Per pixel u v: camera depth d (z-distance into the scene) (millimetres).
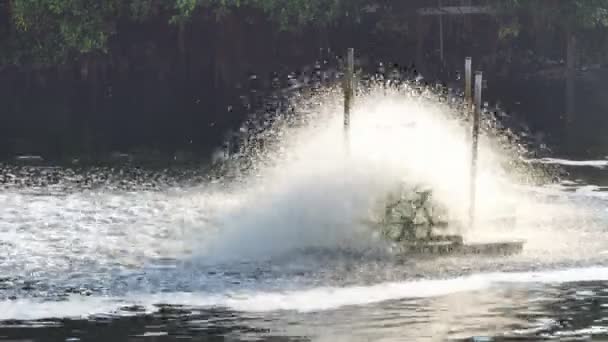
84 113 152750
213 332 44031
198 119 142750
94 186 81250
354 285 51781
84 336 43469
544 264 56094
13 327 44625
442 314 46750
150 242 60781
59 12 167500
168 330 44344
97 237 61875
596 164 100125
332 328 44625
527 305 48281
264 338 43250
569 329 44500
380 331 44250
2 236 61656
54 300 48844
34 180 84500
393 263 56219
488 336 43500
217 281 52469
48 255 57344
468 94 66812
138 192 78250
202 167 94500
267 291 50625
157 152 108312
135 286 51344
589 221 67812
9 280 52125
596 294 50188
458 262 56531
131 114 151125
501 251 58500
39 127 134125
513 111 153875
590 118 148875
